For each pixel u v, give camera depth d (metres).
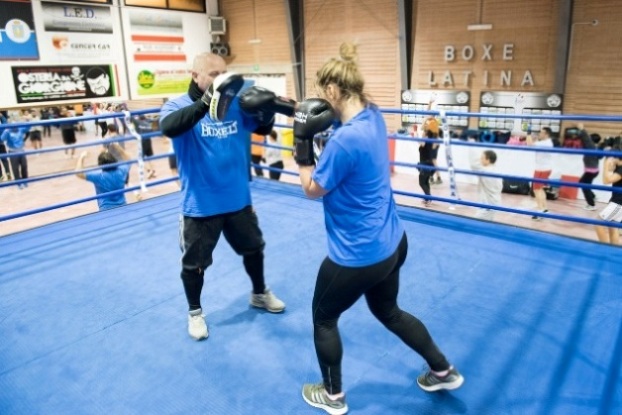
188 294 2.43
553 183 3.48
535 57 7.56
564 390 2.00
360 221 1.62
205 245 2.37
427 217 4.05
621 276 2.94
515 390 2.01
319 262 3.28
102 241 3.76
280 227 3.93
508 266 3.12
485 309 2.62
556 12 7.19
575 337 2.35
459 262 3.19
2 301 2.88
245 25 11.32
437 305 2.67
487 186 5.80
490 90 8.11
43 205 7.39
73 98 9.40
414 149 8.79
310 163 1.70
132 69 10.22
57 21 8.92
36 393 2.09
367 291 1.83
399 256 1.79
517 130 7.95
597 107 7.16
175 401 2.02
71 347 2.41
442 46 8.48
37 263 3.38
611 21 6.77
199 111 1.96
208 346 2.39
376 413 1.92
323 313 1.79
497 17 7.79
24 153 3.96
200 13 11.33
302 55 10.47
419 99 8.89
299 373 2.18
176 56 10.99
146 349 2.38
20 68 8.57
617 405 1.91
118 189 4.53
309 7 10.04
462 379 1.97
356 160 1.54
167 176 9.33
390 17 8.92
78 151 11.52
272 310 2.67
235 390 2.08
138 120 9.27
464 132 8.38
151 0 10.30
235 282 3.05
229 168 2.30
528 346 2.29
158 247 3.63
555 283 2.88
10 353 2.37
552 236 3.55
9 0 8.26
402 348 2.32
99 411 1.98
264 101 2.08
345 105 1.63
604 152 3.26
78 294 2.94
